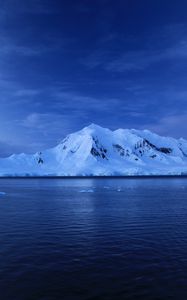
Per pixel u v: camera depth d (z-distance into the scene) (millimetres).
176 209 54438
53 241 30188
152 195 87250
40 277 20125
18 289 18266
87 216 46594
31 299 16938
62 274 20672
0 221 42344
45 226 38375
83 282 19234
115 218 44469
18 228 37094
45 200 73688
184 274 20297
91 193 97312
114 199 74875
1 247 27891
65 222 41281
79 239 30984
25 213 50406
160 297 17031
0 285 18875
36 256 24922
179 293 17484
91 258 24266
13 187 140125
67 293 17672
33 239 31094
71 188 128625
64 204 63938
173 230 35219
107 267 21984
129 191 105812
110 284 18875
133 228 36656
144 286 18500
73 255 25156
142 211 51969
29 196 87312
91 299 16906
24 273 20906
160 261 23156
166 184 157000
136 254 25203
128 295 17328
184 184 155875
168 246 27672
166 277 19844
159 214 48375
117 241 29938
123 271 21078
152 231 34719
